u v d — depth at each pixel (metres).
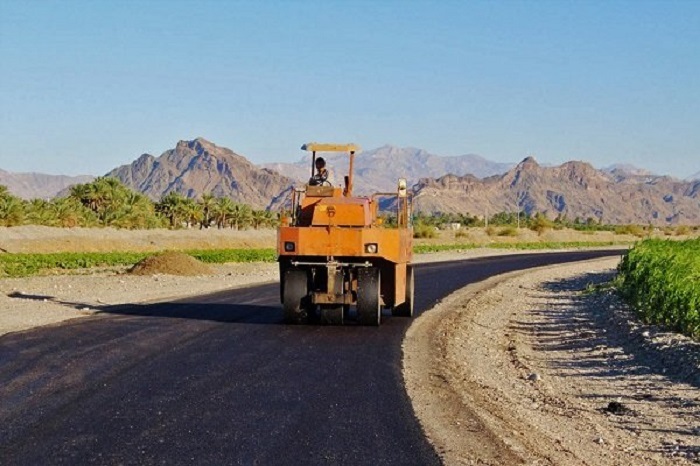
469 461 9.59
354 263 20.94
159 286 32.06
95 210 93.44
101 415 11.18
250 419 11.12
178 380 13.57
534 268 49.00
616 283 33.47
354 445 9.96
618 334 21.08
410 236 23.12
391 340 18.89
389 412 11.73
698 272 24.94
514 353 18.73
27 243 64.81
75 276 37.44
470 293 32.34
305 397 12.54
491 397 13.59
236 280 35.75
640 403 13.59
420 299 29.44
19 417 11.02
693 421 12.35
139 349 16.55
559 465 9.73
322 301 20.89
